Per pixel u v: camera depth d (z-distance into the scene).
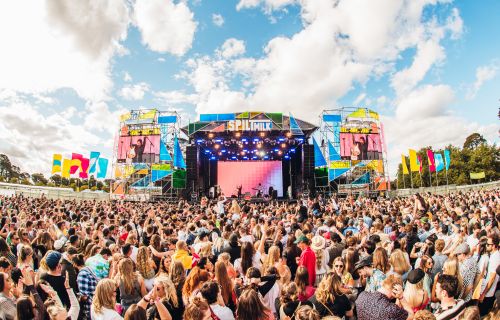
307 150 31.73
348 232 7.73
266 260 5.66
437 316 3.70
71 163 33.81
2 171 106.00
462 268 5.25
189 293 4.37
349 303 4.12
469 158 58.81
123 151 31.14
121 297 4.86
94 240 7.48
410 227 7.80
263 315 3.51
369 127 30.69
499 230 7.51
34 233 8.72
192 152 32.06
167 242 7.42
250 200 32.91
